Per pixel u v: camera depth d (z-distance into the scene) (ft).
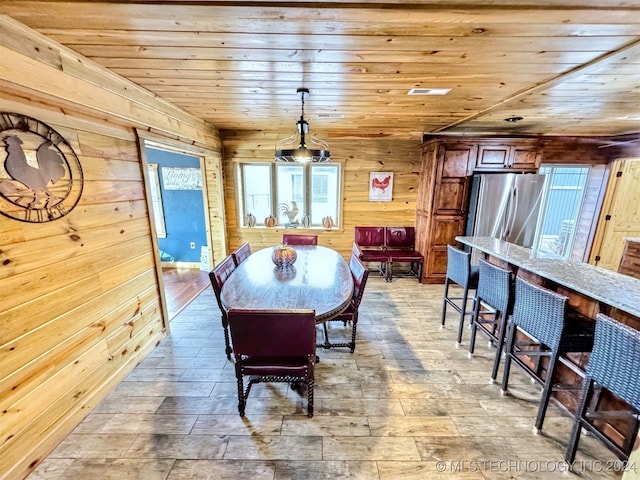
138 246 8.05
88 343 6.30
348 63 6.13
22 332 4.91
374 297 12.76
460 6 3.99
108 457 5.33
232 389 7.11
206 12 4.12
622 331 4.18
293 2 3.89
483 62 6.06
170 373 7.66
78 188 5.99
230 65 6.26
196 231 16.53
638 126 12.45
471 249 13.28
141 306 8.19
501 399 6.81
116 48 5.47
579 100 8.80
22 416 4.92
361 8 4.02
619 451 4.37
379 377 7.55
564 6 3.94
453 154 13.03
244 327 5.50
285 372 5.94
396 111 10.41
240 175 15.69
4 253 4.60
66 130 5.68
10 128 4.64
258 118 11.84
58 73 5.33
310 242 11.86
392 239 15.37
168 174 15.96
